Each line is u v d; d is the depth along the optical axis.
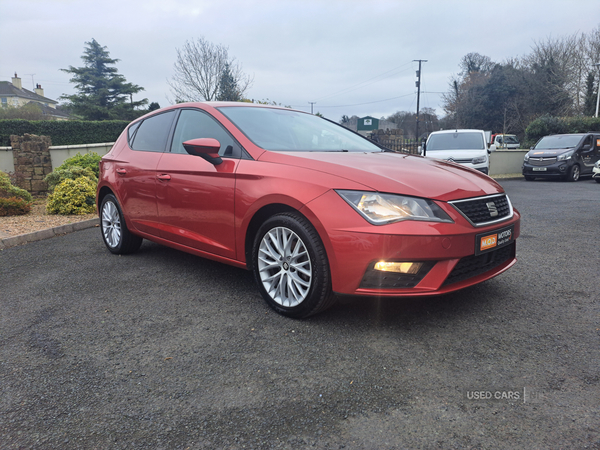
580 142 14.94
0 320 2.92
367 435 1.70
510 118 44.72
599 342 2.44
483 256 2.72
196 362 2.31
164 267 4.14
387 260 2.43
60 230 6.01
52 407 1.93
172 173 3.62
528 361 2.25
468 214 2.62
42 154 10.49
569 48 36.72
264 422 1.80
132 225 4.26
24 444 1.69
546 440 1.64
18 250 5.02
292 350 2.42
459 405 1.88
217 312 3.00
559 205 8.23
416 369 2.19
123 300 3.27
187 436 1.72
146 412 1.88
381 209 2.46
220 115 3.50
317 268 2.63
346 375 2.15
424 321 2.77
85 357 2.39
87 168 9.22
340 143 3.74
